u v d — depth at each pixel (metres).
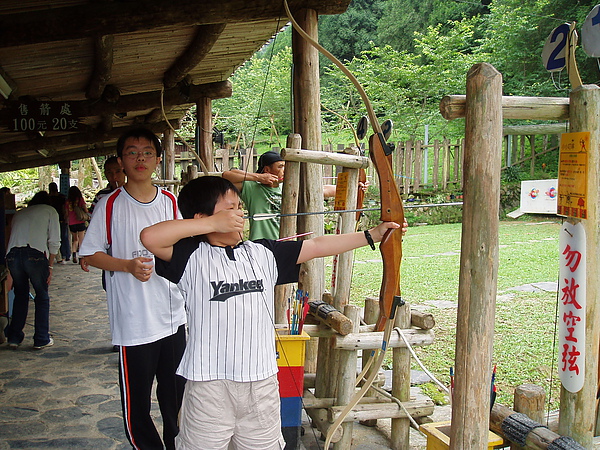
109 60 4.23
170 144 8.80
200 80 6.20
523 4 12.98
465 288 1.61
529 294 5.77
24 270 4.51
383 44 20.28
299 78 3.12
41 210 4.55
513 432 1.84
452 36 14.78
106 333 5.17
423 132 15.79
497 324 4.78
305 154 2.76
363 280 7.21
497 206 1.57
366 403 2.77
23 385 3.78
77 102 5.51
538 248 8.31
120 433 3.05
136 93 6.43
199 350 1.71
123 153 2.44
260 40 4.90
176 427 2.54
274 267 1.83
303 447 2.79
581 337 1.71
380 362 1.81
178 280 1.75
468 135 1.58
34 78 4.80
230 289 1.73
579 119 1.67
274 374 1.79
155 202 2.50
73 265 9.51
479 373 1.60
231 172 3.57
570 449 1.66
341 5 3.09
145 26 3.07
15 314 4.62
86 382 3.85
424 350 4.32
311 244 1.84
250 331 1.73
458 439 1.64
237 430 1.77
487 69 1.53
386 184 1.75
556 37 1.83
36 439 2.97
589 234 1.69
